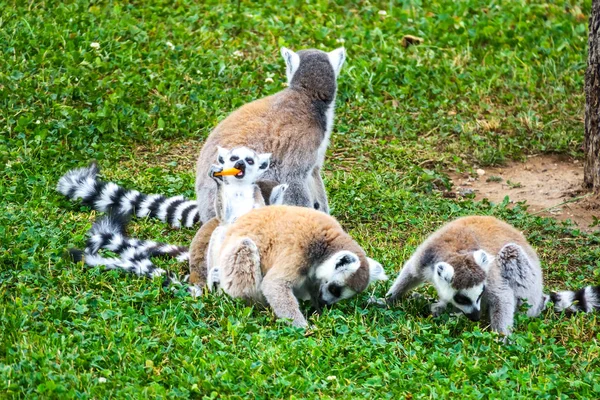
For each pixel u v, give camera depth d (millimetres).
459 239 9094
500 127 15234
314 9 18500
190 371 7434
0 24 15656
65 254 9500
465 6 18969
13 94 13820
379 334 8352
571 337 8812
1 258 9227
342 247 8719
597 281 10359
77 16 16484
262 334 8094
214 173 9617
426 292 9875
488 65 16984
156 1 17969
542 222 11961
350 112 15234
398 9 18688
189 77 15445
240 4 18422
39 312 8250
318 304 8867
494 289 8836
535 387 7594
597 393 7641
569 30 18234
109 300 8641
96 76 14734
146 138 13773
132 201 11492
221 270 8836
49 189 11602
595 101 12695
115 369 7430
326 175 13398
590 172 13023
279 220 8844
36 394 6848
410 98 15938
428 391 7406
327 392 7340
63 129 13156
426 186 13180
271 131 10961
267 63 16266
